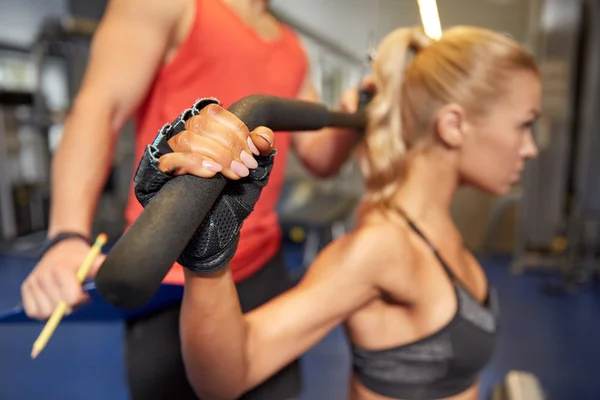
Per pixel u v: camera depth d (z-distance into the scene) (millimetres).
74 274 567
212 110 349
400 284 722
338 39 3674
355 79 3602
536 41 3355
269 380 840
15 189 4230
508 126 768
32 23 4410
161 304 747
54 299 557
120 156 3928
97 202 730
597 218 3441
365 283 687
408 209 810
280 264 991
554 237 3598
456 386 794
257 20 833
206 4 712
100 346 2531
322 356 2430
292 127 502
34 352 440
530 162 3537
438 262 781
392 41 840
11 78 4660
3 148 4055
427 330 759
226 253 404
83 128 687
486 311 797
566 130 3439
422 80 799
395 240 716
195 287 448
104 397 2096
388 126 833
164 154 338
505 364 2338
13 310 630
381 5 3621
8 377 2252
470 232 3951
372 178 854
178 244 298
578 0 3254
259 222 882
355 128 819
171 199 309
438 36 831
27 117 3570
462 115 763
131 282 271
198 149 328
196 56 719
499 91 747
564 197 3566
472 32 795
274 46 831
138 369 775
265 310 636
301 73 925
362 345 811
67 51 4324
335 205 3789
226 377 542
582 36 3518
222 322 484
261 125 415
